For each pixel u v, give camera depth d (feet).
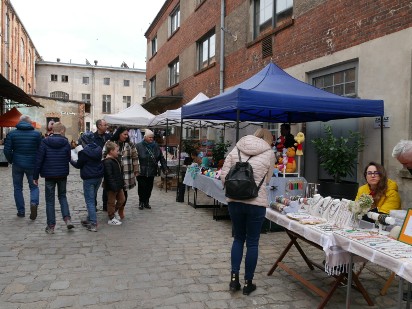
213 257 15.17
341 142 20.30
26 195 28.91
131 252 15.58
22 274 12.87
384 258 8.39
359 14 21.35
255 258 11.74
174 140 59.57
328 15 23.91
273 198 18.72
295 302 11.27
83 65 147.95
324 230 10.84
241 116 27.32
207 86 45.09
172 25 62.34
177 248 16.30
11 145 20.54
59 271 13.23
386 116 19.43
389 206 12.66
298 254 15.79
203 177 23.53
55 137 18.04
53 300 10.92
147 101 60.29
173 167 35.78
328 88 24.66
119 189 19.95
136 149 23.86
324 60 24.17
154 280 12.65
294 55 27.55
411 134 18.13
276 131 31.35
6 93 50.11
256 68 33.22
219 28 41.47
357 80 21.75
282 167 19.94
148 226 20.16
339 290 12.25
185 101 53.42
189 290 11.91
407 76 18.28
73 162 19.01
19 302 10.74
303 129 27.22
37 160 17.71
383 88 19.63
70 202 26.71
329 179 23.17
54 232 18.34
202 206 25.68
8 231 18.30
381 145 19.16
